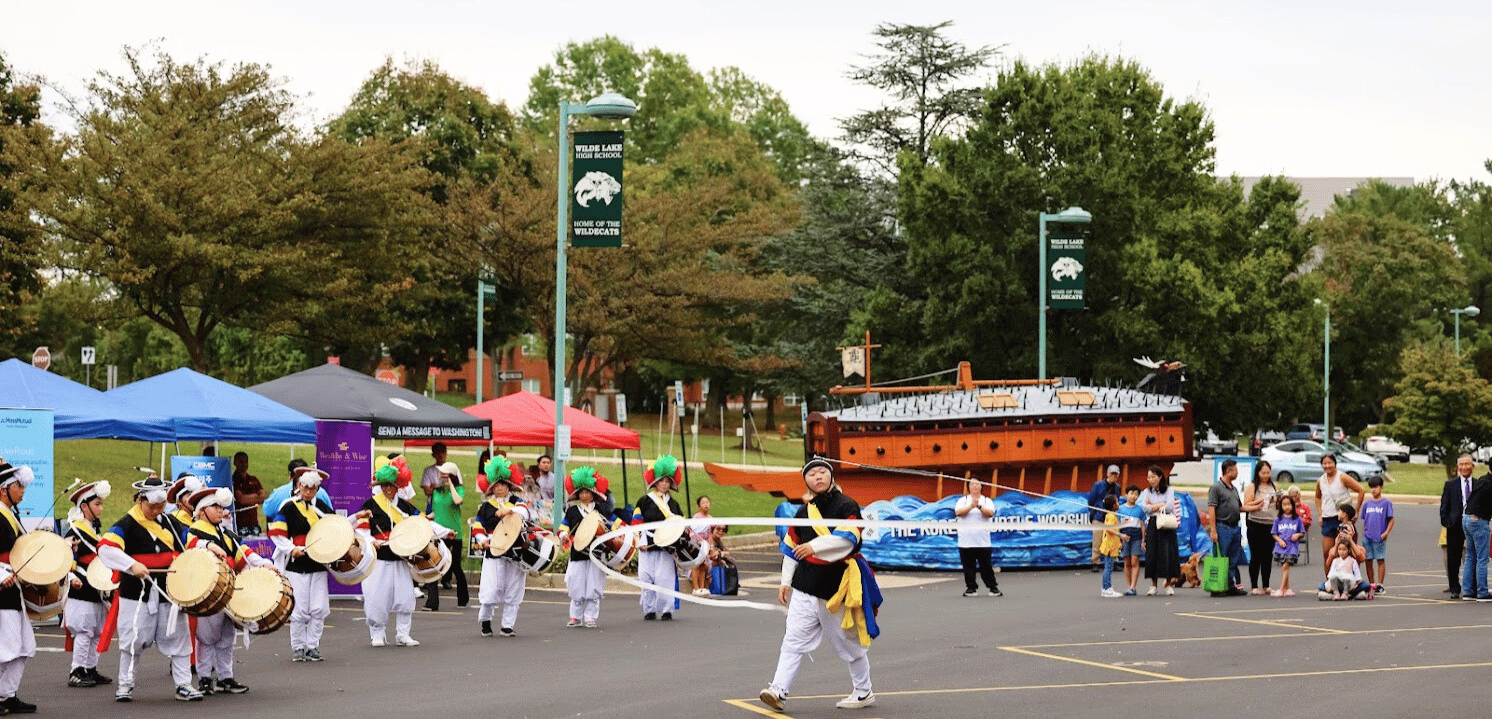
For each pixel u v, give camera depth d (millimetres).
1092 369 40312
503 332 55031
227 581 12188
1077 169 40062
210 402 21031
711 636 17297
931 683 13023
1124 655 14977
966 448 29344
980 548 22844
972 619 18953
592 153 25562
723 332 63125
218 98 35250
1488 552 20938
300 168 35562
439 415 24219
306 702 12109
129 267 32156
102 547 12000
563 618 19656
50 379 19797
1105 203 40219
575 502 18703
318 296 36375
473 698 12250
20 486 11898
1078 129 41062
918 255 41781
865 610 11414
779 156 90625
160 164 32781
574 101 87938
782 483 31344
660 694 12430
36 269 40469
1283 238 42344
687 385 78562
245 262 33469
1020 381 32031
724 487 43188
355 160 36625
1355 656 14812
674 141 85250
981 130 42125
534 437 26969
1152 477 22734
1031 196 40594
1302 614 19250
